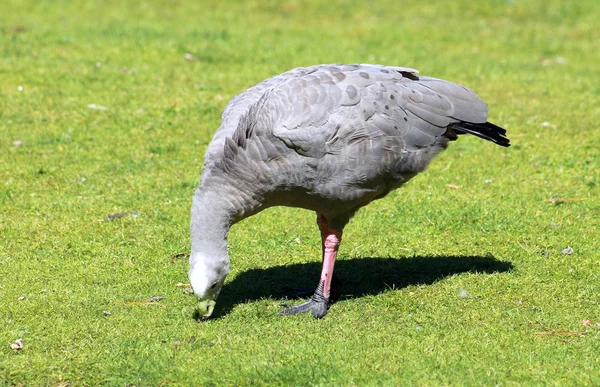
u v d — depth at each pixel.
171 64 21.86
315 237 12.81
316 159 9.66
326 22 27.81
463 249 12.28
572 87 20.86
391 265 11.81
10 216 13.34
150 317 10.15
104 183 14.73
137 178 14.96
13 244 12.34
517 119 18.25
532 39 26.25
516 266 11.62
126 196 14.20
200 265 9.60
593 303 10.46
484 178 15.05
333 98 9.78
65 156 15.85
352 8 29.22
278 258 12.09
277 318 10.20
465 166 15.64
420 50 24.45
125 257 12.01
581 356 9.04
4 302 10.51
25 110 18.08
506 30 27.17
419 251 12.27
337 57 23.05
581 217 13.27
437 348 9.26
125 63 21.67
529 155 16.08
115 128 17.33
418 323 9.98
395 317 10.17
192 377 8.76
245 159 9.57
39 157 15.77
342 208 10.29
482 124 10.82
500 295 10.73
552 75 22.03
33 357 9.21
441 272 11.52
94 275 11.40
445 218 13.29
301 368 8.80
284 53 23.34
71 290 10.90
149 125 17.53
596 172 15.15
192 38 24.44
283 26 27.05
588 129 17.52
